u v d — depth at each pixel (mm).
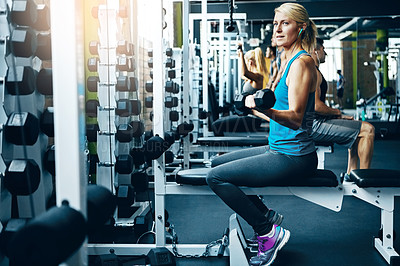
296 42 1770
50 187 1397
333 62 8781
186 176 1914
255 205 1838
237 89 7031
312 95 1744
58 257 704
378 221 2672
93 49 2121
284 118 1625
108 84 2164
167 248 1994
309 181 1810
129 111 2207
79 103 805
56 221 709
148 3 3920
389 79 8094
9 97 1228
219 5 7613
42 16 1192
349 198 3314
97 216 879
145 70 3857
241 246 1816
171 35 5629
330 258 2004
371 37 8055
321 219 2719
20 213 1345
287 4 1768
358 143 2924
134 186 2336
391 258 1888
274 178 1760
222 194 1795
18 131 1095
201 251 2051
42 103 1307
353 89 8820
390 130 7898
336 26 8562
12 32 1156
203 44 4656
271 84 2018
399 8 7625
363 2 7688
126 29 2594
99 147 2178
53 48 789
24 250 697
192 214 2863
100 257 1734
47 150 1356
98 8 2184
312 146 1800
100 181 2193
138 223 2197
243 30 7109
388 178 1857
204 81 4715
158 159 1984
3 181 1229
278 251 2031
